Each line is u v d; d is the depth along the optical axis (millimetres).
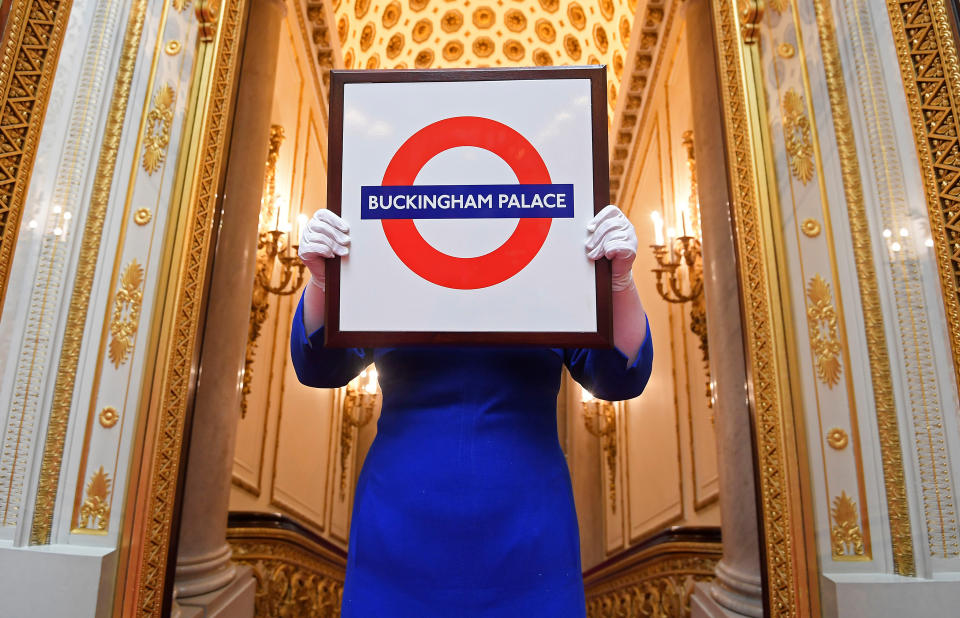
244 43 3246
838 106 2580
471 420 1203
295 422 6449
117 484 2375
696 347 5820
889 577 2162
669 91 6688
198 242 2752
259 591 4531
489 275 1182
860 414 2324
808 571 2264
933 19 2385
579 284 1174
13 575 2182
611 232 1151
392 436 1242
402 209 1209
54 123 2607
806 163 2660
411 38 9461
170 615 2387
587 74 1254
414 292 1177
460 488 1151
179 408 2533
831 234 2518
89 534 2316
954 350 2166
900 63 2426
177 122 2863
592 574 7281
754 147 2848
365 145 1240
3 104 2473
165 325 2590
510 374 1245
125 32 2791
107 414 2434
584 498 9906
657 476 7145
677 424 6426
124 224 2617
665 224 6863
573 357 1338
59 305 2449
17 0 2555
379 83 1268
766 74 2947
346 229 1186
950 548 2113
